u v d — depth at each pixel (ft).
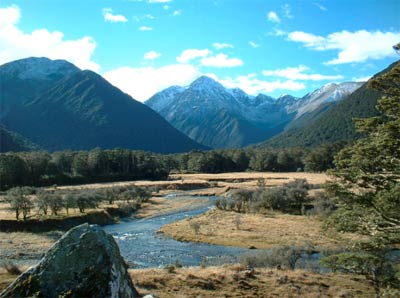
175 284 81.61
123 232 227.61
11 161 408.87
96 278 30.55
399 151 66.54
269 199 293.64
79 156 517.14
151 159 578.66
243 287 84.84
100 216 256.93
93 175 508.94
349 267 84.23
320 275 104.63
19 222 216.95
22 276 30.76
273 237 199.00
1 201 295.28
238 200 303.68
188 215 291.58
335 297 84.89
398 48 69.36
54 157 518.37
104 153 544.21
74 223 234.58
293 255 126.62
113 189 356.38
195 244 191.11
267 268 109.70
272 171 634.02
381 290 84.33
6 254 157.58
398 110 69.62
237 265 108.58
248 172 629.51
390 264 81.92
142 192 359.25
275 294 82.69
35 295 29.48
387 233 67.21
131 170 556.10
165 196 401.08
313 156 565.53
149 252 173.06
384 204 66.03
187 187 460.55
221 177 527.40
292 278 96.37
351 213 72.33
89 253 31.45
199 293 77.36
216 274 91.30
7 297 29.76
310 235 200.75
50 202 242.99
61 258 31.19
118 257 32.83
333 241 183.11
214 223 242.17
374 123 73.51
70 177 480.23
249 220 250.16
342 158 78.28
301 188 311.27
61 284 30.12
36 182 435.53
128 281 33.12
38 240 192.24
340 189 74.43
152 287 78.33
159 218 282.36
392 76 69.56
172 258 160.25
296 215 269.44
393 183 68.39
